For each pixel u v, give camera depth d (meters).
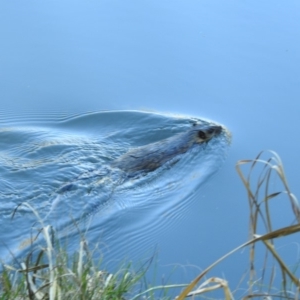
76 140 27.27
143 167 25.83
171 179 25.02
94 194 23.58
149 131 28.20
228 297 11.02
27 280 12.52
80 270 12.70
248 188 12.12
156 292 15.84
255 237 11.27
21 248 19.03
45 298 12.45
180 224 20.92
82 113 28.67
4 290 13.19
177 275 17.28
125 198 23.52
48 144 26.73
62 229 20.64
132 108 28.89
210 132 26.78
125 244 19.62
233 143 25.98
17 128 27.42
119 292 13.52
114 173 25.28
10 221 21.20
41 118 28.12
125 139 27.80
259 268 17.86
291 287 13.43
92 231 20.64
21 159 25.67
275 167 11.82
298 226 10.41
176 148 26.70
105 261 18.16
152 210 22.31
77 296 12.39
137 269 17.45
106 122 28.48
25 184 23.94
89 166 25.72
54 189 23.80
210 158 25.78
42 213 21.89
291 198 11.71
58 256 13.57
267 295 12.00
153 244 19.56
